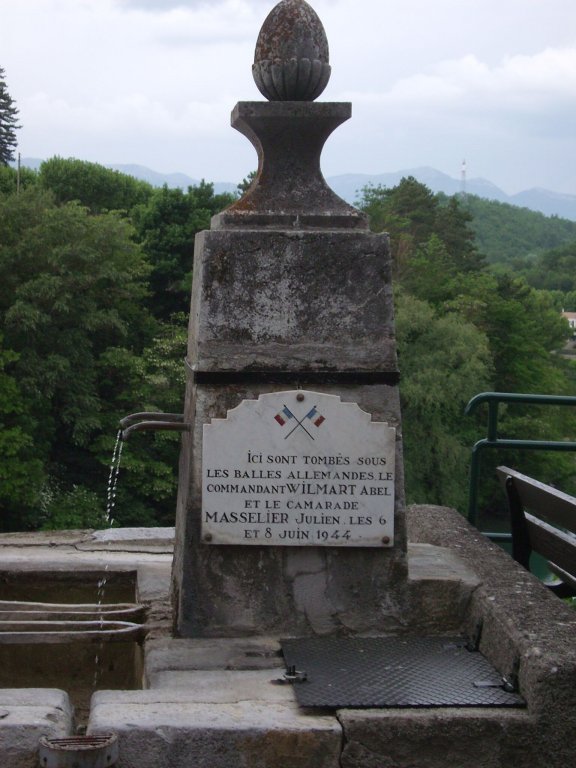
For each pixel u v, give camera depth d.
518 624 3.11
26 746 2.63
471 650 3.32
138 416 3.87
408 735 2.80
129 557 4.48
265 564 3.44
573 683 2.85
